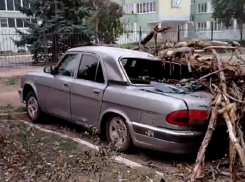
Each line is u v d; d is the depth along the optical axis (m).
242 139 3.79
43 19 19.53
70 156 4.62
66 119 6.02
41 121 6.77
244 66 4.83
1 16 29.88
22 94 7.12
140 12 40.34
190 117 4.32
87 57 5.71
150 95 4.59
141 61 5.39
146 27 38.19
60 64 6.27
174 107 4.31
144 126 4.56
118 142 4.97
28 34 19.80
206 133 4.03
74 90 5.67
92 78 5.49
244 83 4.69
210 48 5.26
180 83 5.18
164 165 4.59
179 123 4.30
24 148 4.81
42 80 6.48
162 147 4.41
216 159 4.73
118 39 24.25
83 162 4.36
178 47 5.70
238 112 4.06
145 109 4.55
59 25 19.34
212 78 4.89
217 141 4.60
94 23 23.03
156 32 6.63
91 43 19.70
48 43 19.48
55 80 6.14
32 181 3.82
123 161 4.57
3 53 23.42
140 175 4.13
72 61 6.00
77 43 19.42
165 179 4.05
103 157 4.17
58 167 4.18
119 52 5.47
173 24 38.78
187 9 39.03
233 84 4.61
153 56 5.64
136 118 4.69
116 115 5.00
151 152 5.00
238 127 3.87
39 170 4.11
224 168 4.39
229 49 5.51
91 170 4.07
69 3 19.70
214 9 36.88
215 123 4.03
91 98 5.35
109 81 5.17
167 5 37.88
